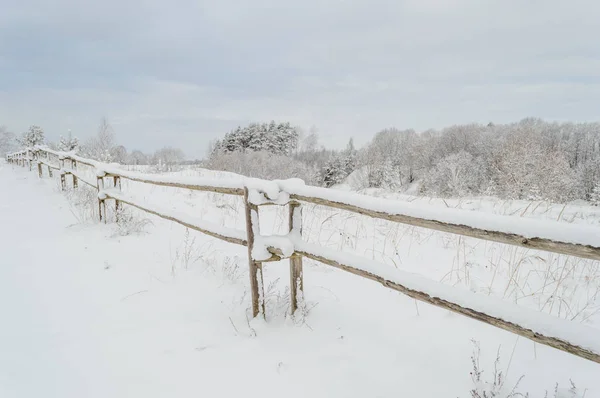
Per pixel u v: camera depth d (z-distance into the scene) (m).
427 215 1.97
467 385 2.20
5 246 5.11
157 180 4.69
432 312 3.12
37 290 3.62
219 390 2.19
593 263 4.25
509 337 2.71
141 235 5.87
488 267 4.33
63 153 10.80
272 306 3.24
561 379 2.23
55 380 2.25
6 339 2.69
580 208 6.80
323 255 2.66
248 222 2.91
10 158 27.86
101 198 6.70
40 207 8.33
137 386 2.22
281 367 2.38
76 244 5.32
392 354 2.53
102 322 3.00
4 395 2.09
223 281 3.86
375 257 4.80
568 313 3.08
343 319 3.03
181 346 2.64
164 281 3.89
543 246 1.53
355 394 2.14
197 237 5.83
